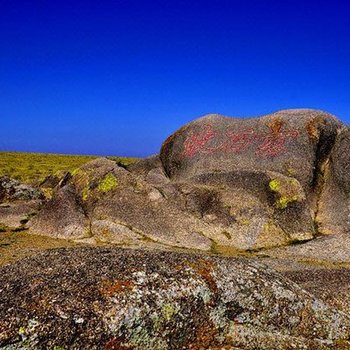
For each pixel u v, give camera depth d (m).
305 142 34.06
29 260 12.05
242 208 28.23
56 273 10.81
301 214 28.44
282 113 36.50
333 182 32.19
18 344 8.86
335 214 30.42
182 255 12.00
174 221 27.61
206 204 28.81
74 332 9.15
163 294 10.19
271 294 11.36
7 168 68.94
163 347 9.91
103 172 29.91
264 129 35.88
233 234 27.20
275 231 27.50
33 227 28.08
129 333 9.55
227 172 31.77
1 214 29.59
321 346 11.16
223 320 10.72
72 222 27.47
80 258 11.78
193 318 10.31
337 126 35.09
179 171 38.19
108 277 10.48
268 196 29.34
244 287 11.16
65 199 28.66
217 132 37.69
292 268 22.44
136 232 27.05
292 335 11.30
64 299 9.69
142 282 10.38
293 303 11.55
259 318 11.08
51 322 9.16
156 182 35.19
